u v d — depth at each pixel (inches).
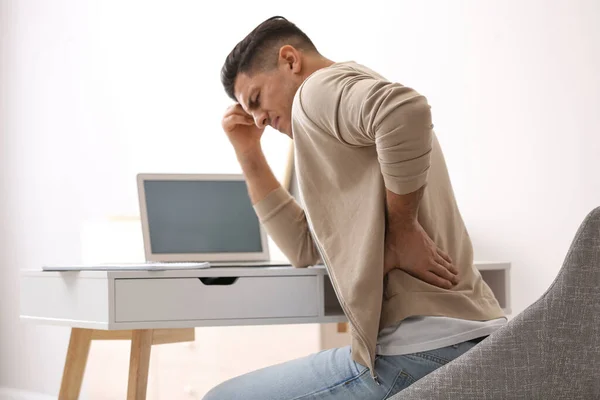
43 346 161.2
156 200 85.2
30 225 169.2
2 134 175.0
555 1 93.6
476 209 104.2
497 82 100.6
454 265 61.9
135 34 153.6
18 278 169.9
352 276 57.4
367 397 56.9
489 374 49.1
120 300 61.5
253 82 66.7
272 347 109.9
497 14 100.3
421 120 53.0
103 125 157.9
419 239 58.0
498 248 101.1
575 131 91.4
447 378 50.1
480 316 59.2
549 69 94.2
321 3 126.8
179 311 63.5
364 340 56.2
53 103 167.5
